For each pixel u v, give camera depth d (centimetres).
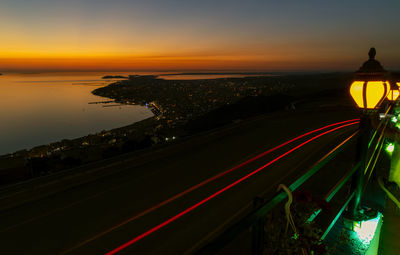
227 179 858
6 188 751
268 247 162
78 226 612
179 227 576
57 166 1427
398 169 244
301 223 164
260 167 956
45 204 747
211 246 94
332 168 861
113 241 540
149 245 516
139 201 732
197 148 1317
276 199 133
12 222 649
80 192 823
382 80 247
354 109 2366
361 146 297
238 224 106
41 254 515
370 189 425
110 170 999
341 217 337
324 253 160
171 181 877
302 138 1391
